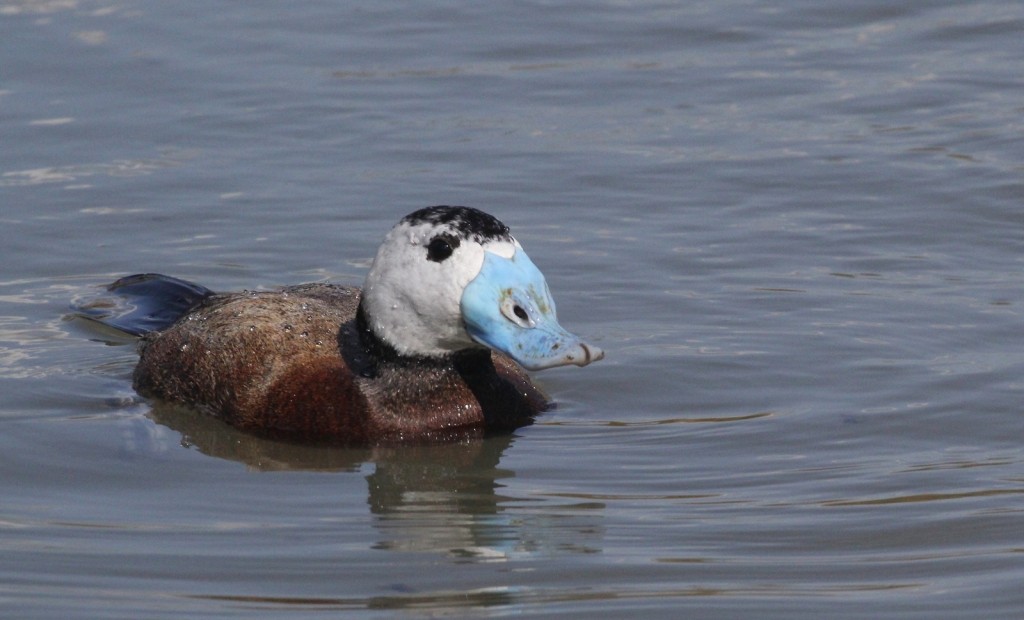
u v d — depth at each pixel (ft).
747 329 41.98
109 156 53.16
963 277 44.73
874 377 39.01
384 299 35.81
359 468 34.73
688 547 30.09
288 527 31.19
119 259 46.26
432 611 27.32
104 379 39.65
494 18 65.57
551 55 62.03
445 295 34.47
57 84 58.59
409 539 30.53
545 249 46.75
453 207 35.47
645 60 61.67
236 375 37.09
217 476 34.09
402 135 55.01
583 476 34.04
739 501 32.40
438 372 36.27
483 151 53.72
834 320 42.29
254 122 55.88
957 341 40.75
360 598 27.91
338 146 54.19
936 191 50.29
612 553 29.78
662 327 42.27
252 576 28.84
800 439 35.81
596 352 32.14
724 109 57.11
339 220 48.73
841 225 48.29
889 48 62.34
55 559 29.45
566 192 50.65
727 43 63.05
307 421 36.27
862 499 32.30
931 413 36.86
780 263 45.88
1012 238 47.21
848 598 27.81
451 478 34.01
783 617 27.09
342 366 36.68
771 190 50.72
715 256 46.37
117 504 32.40
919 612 27.27
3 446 35.27
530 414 37.47
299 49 62.39
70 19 64.49
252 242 47.29
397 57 61.77
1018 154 52.65
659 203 49.93
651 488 33.24
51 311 43.42
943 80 59.00
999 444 35.12
